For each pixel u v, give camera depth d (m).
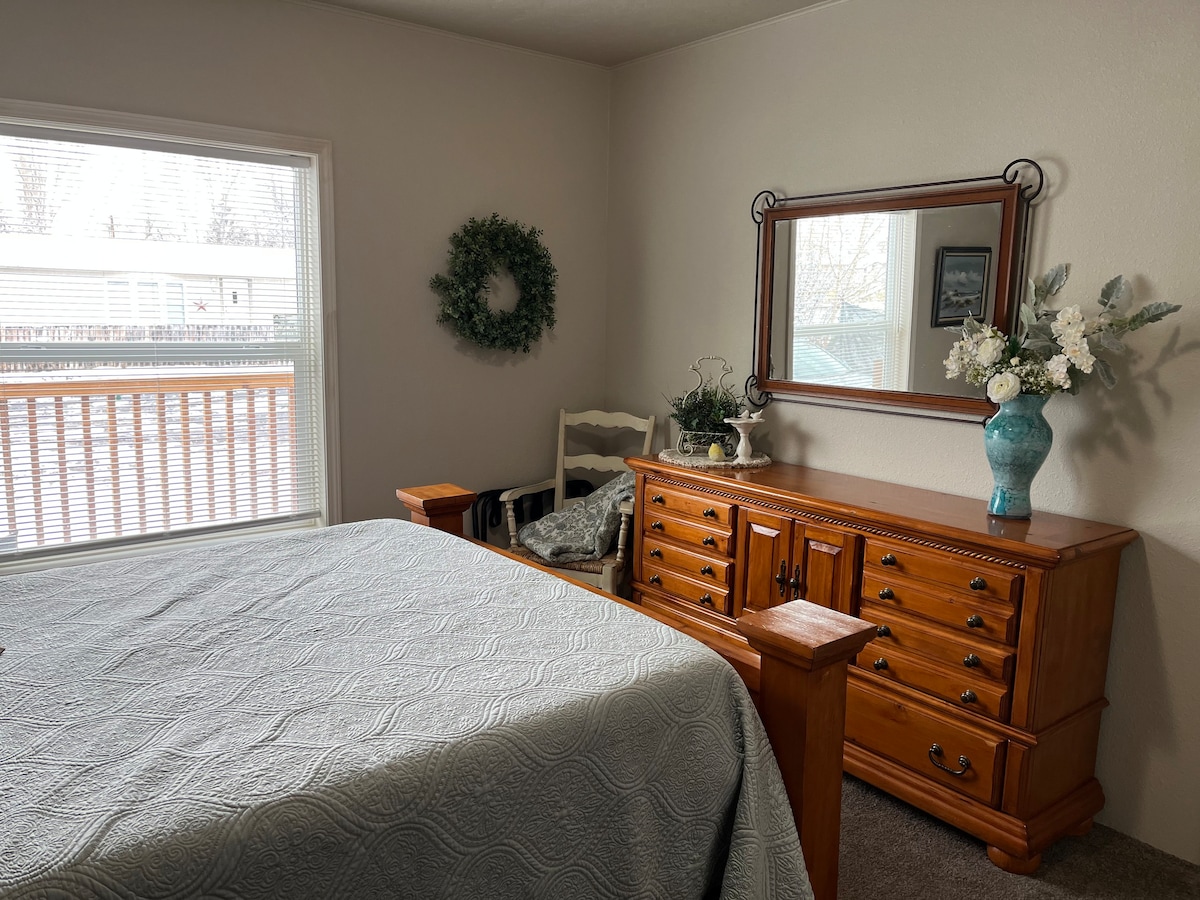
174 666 1.57
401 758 1.25
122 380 3.07
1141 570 2.37
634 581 3.43
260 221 3.27
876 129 2.96
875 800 2.59
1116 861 2.32
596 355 4.20
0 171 2.80
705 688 1.54
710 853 1.53
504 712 1.38
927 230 2.81
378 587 1.99
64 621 1.78
